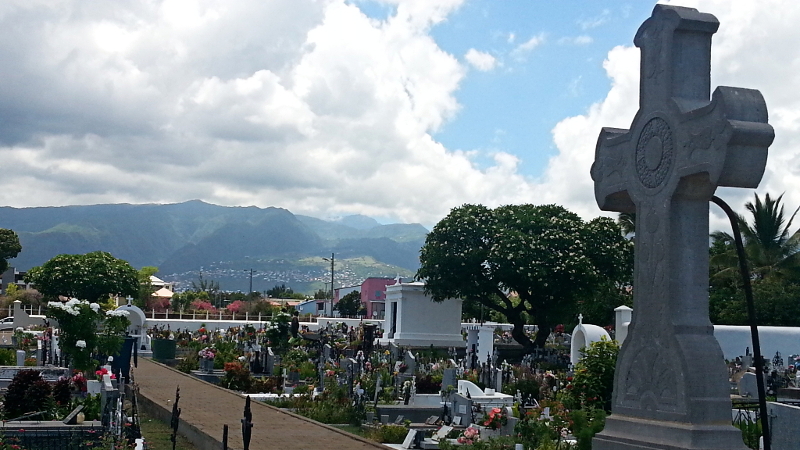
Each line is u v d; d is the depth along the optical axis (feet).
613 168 34.96
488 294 173.06
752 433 49.96
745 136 28.45
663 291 30.96
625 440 31.65
